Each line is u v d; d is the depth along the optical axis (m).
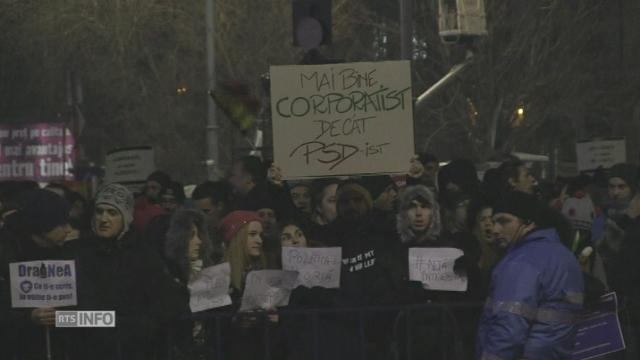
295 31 15.16
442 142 44.66
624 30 47.56
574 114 45.75
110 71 48.72
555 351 8.69
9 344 10.05
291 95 12.61
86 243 10.05
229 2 47.38
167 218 12.15
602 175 18.09
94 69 48.62
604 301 9.35
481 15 24.12
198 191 13.47
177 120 49.56
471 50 24.36
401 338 10.39
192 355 10.24
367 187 12.80
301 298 10.53
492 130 41.78
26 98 49.12
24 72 49.34
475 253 11.17
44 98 48.97
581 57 46.16
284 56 46.38
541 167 48.81
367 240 10.87
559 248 8.76
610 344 9.34
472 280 10.54
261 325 10.21
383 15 49.00
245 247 10.70
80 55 48.75
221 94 18.08
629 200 14.06
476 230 11.10
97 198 10.00
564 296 8.70
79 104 29.64
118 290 9.86
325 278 10.54
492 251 10.98
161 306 9.87
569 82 44.22
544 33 43.06
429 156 15.35
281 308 10.52
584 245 11.79
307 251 10.56
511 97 42.75
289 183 15.47
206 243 10.71
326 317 10.48
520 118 43.78
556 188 19.64
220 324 10.20
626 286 11.07
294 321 10.49
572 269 8.73
